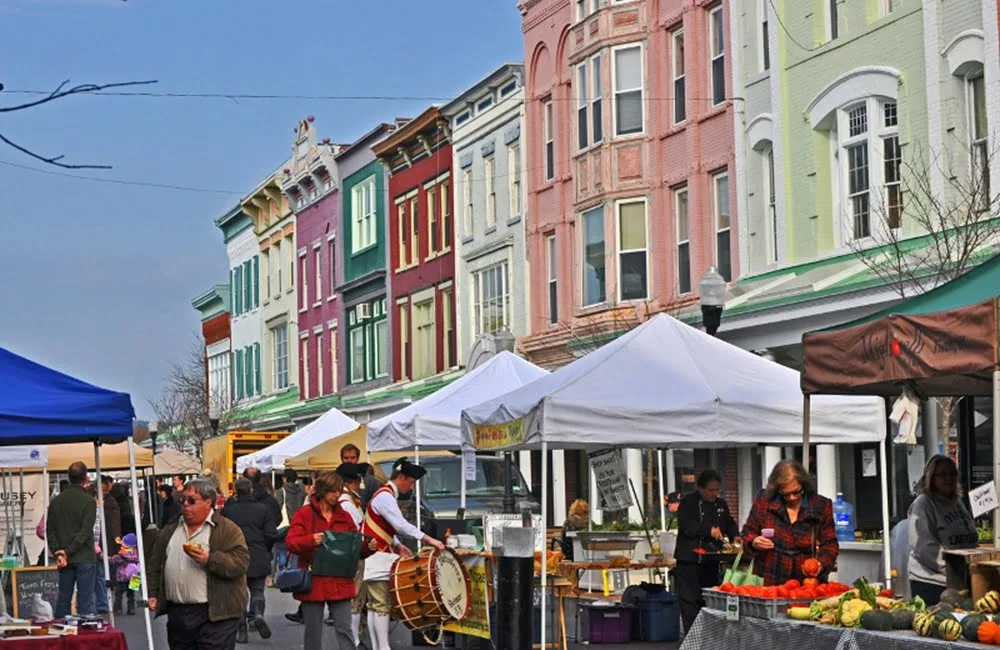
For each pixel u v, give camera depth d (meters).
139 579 16.66
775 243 31.45
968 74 25.67
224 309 80.94
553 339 39.09
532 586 17.23
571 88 38.94
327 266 62.72
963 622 10.88
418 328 52.31
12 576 22.19
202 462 53.12
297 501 34.72
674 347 18.33
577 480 39.06
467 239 47.12
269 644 21.59
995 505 11.74
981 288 13.18
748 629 12.93
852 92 28.22
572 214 39.50
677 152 35.16
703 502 18.28
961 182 25.50
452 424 23.66
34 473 32.88
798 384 18.11
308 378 65.75
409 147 52.19
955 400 23.03
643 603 20.25
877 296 25.64
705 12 34.12
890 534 19.88
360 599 18.52
